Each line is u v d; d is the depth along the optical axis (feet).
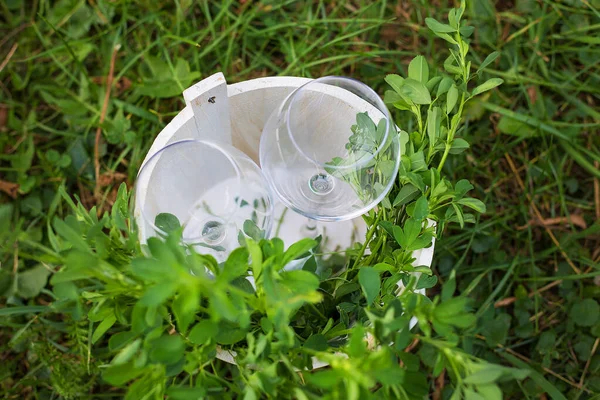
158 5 4.44
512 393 3.83
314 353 1.87
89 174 4.23
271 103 2.92
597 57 4.36
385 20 4.20
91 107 4.26
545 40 4.45
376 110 2.66
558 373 3.88
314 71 4.40
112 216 2.14
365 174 2.54
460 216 2.40
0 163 4.26
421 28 4.38
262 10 4.42
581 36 4.38
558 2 4.41
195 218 2.67
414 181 2.35
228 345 2.37
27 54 4.42
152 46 4.29
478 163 4.25
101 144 4.25
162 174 2.55
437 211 2.57
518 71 4.39
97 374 3.70
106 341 3.85
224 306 1.64
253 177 2.63
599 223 4.09
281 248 1.98
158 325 1.92
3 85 4.38
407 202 2.55
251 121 3.04
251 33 4.36
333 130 2.85
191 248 1.74
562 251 4.07
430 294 4.04
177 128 2.66
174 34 4.42
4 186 4.16
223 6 4.30
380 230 2.68
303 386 2.00
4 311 3.17
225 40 4.41
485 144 4.33
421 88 2.41
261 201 2.60
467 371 1.81
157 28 4.44
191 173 2.66
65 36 4.43
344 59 4.42
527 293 4.07
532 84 4.38
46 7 4.43
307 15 4.44
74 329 3.52
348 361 1.74
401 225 2.67
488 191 4.20
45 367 3.86
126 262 2.12
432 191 2.39
